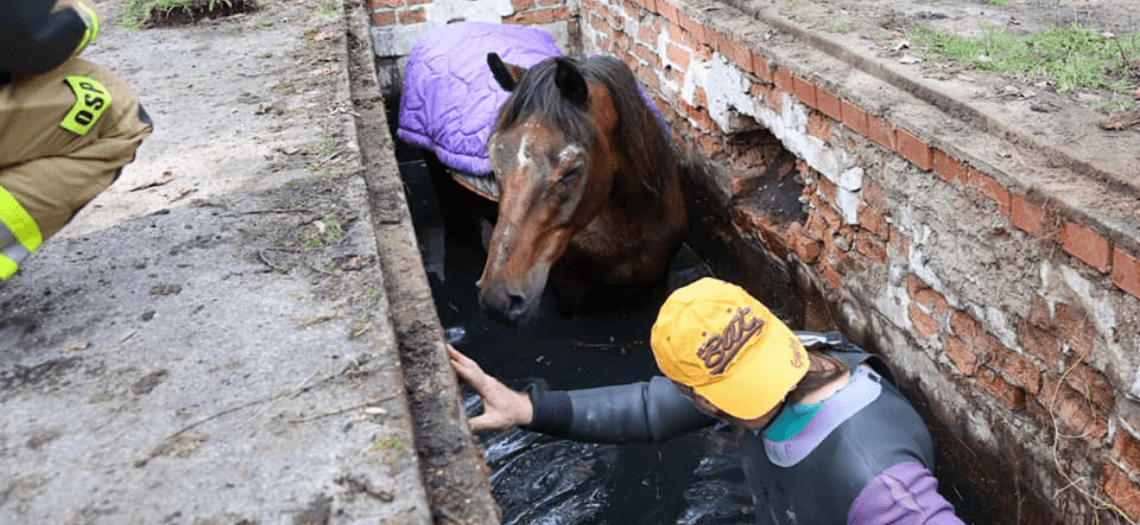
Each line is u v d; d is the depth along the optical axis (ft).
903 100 11.57
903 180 11.47
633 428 9.74
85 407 8.14
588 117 12.42
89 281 10.12
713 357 7.77
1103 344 8.94
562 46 24.73
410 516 6.76
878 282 12.62
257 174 12.48
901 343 12.39
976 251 10.41
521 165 12.14
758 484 9.40
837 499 8.10
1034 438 10.25
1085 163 9.26
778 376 7.77
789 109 13.75
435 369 8.55
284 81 16.25
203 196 11.94
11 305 9.75
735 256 16.67
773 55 13.69
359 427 7.65
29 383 8.50
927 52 12.52
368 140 13.76
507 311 12.08
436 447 7.63
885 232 12.17
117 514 6.94
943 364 11.55
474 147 15.49
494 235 12.28
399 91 24.67
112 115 9.05
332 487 7.07
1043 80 11.33
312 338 8.88
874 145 11.94
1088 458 9.46
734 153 16.16
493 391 9.35
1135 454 8.84
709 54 16.06
